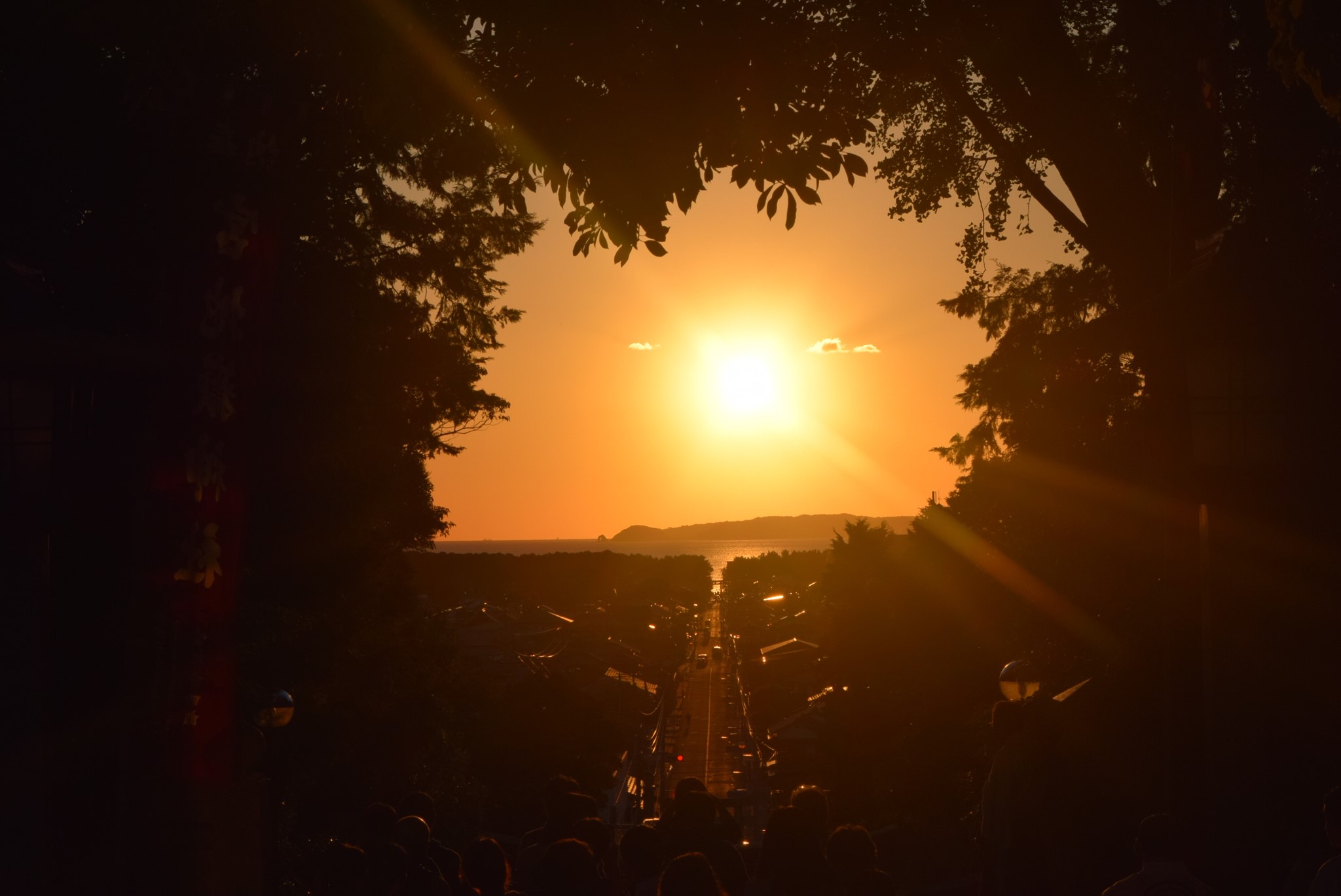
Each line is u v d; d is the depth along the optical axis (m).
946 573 35.88
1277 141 12.99
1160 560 10.62
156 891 7.77
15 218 12.97
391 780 26.47
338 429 18.70
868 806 40.22
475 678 36.91
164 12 9.10
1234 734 10.99
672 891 5.46
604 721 70.06
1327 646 11.30
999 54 10.91
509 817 48.78
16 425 8.70
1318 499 11.68
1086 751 12.55
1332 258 12.41
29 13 11.67
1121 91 14.07
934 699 34.34
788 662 121.25
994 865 8.16
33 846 8.15
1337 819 5.88
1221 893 9.91
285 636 20.50
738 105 8.87
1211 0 10.62
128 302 12.04
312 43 9.15
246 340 7.81
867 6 9.94
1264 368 11.92
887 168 17.95
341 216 19.20
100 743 8.85
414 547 29.69
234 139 7.88
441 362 24.48
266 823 8.05
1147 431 10.70
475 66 9.32
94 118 12.97
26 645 8.44
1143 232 11.11
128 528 8.97
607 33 8.62
